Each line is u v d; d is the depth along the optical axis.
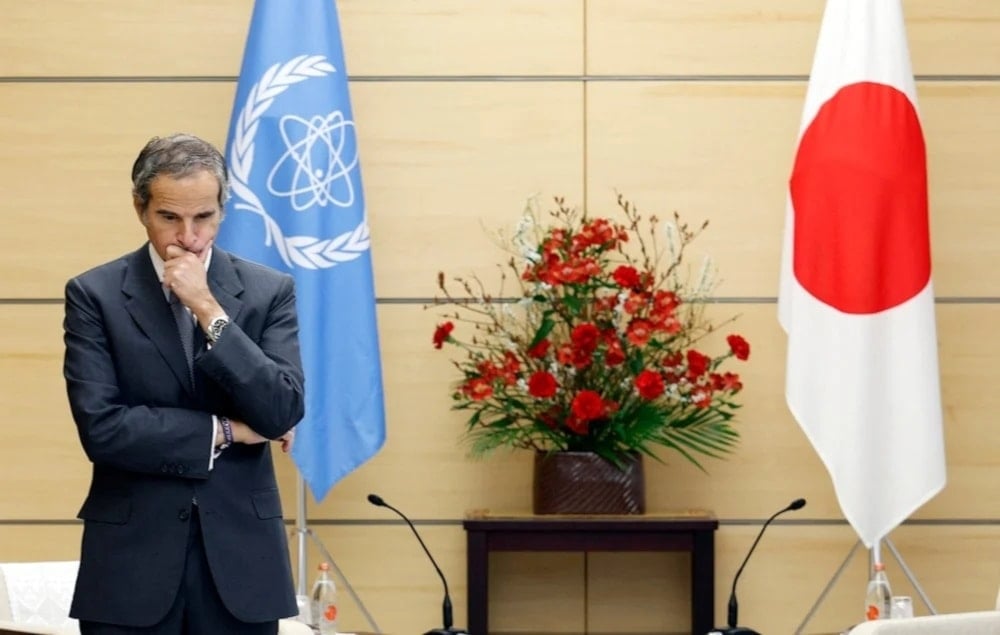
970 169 11.07
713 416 10.62
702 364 9.93
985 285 11.07
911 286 10.00
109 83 11.10
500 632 11.07
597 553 11.06
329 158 10.16
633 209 11.03
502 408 10.55
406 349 11.03
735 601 9.14
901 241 10.02
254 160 10.09
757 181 11.03
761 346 11.00
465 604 10.96
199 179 5.68
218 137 11.09
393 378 11.03
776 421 11.01
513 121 11.05
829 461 9.98
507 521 10.04
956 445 11.03
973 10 11.09
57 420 11.04
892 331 10.02
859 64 10.12
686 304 11.00
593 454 10.14
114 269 5.92
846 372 9.98
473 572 10.06
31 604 8.53
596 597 11.05
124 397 5.78
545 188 11.04
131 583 5.52
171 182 5.64
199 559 5.62
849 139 10.05
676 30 11.09
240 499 5.68
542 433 10.26
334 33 10.31
